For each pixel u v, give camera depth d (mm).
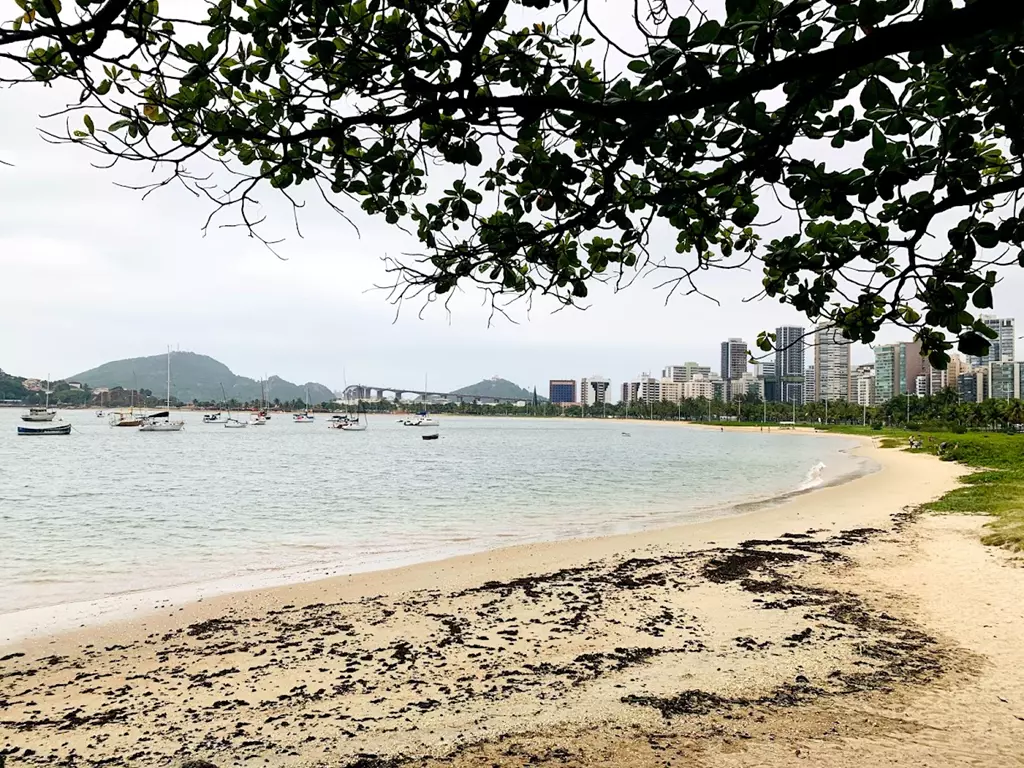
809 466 53438
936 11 1807
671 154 2846
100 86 2611
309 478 42719
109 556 17703
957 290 2830
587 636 9734
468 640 9719
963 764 5785
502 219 3424
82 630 10727
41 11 2186
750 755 6066
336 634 10195
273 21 2449
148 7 2434
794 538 17719
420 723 7039
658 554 15914
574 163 2988
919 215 2723
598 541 18016
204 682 8406
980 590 11391
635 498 31188
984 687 7449
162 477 43094
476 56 2432
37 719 7395
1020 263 2713
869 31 1965
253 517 25312
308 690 8055
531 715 7125
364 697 7785
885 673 7957
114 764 6340
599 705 7312
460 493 33938
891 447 74812
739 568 14000
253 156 3021
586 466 54156
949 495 25609
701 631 9805
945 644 8914
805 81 2285
